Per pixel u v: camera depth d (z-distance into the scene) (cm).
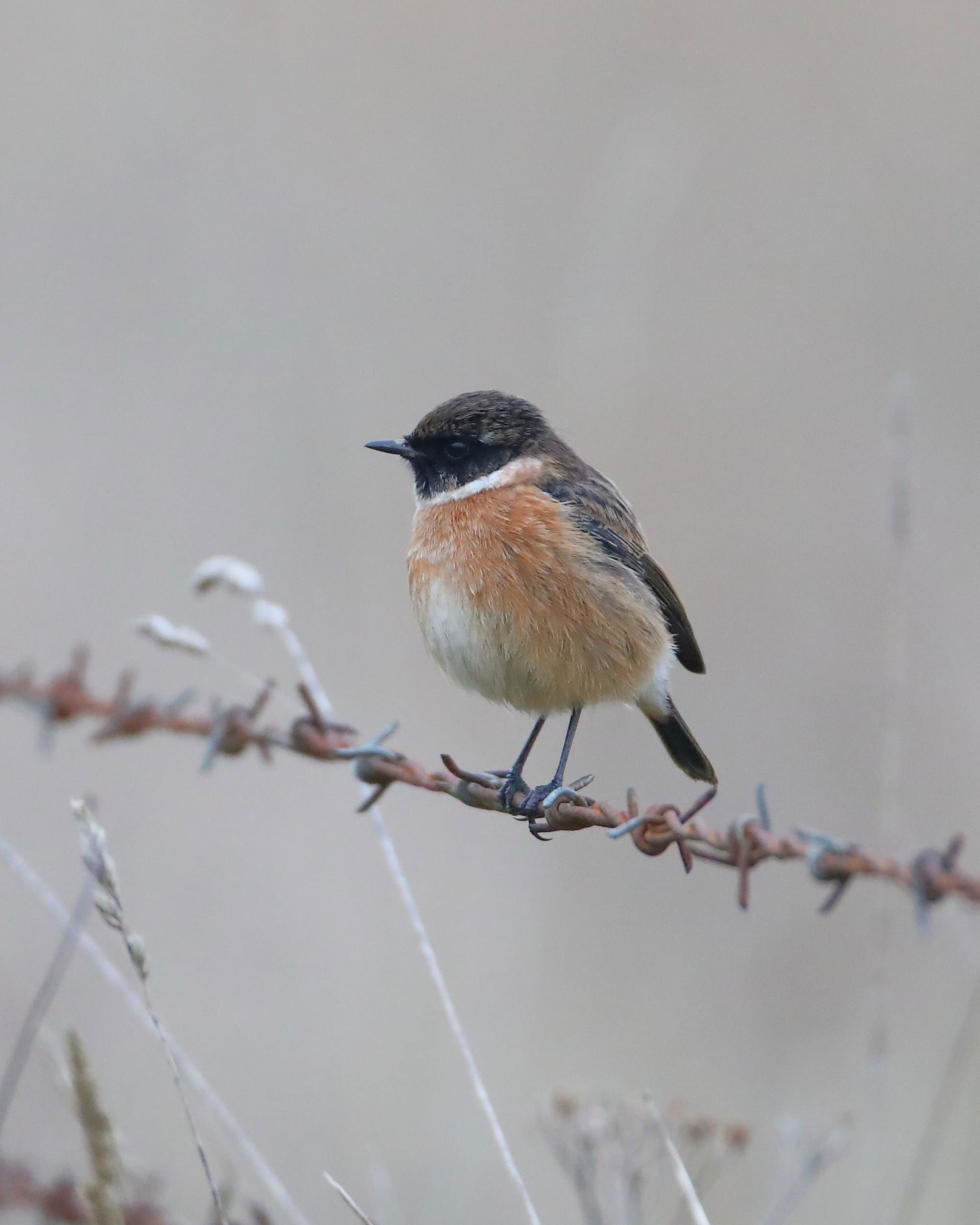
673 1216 937
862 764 1353
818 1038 1136
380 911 1207
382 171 1686
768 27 1847
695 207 1764
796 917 1245
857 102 1838
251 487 1473
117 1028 1087
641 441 1516
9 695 744
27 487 1471
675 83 1817
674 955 1212
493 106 1759
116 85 1683
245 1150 689
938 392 1645
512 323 1570
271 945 1173
